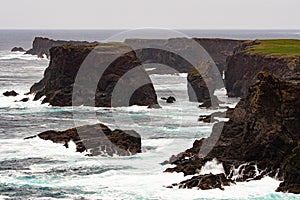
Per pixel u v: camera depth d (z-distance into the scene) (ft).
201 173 183.21
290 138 189.16
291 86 200.13
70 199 167.32
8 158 215.72
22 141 245.65
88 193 171.94
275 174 181.78
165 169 191.21
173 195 167.12
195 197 165.17
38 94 393.70
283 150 187.52
